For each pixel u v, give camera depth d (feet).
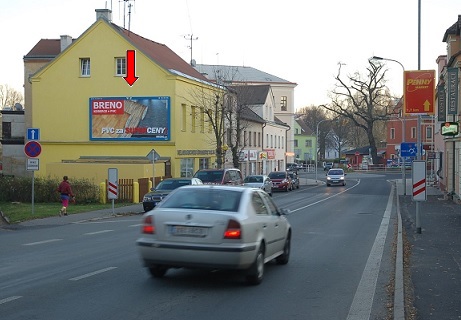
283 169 267.59
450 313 25.86
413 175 59.06
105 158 139.33
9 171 164.66
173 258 30.63
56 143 142.72
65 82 141.90
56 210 88.99
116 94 138.92
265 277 34.91
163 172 126.62
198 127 153.79
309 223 72.13
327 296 29.81
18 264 39.09
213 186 34.09
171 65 146.61
